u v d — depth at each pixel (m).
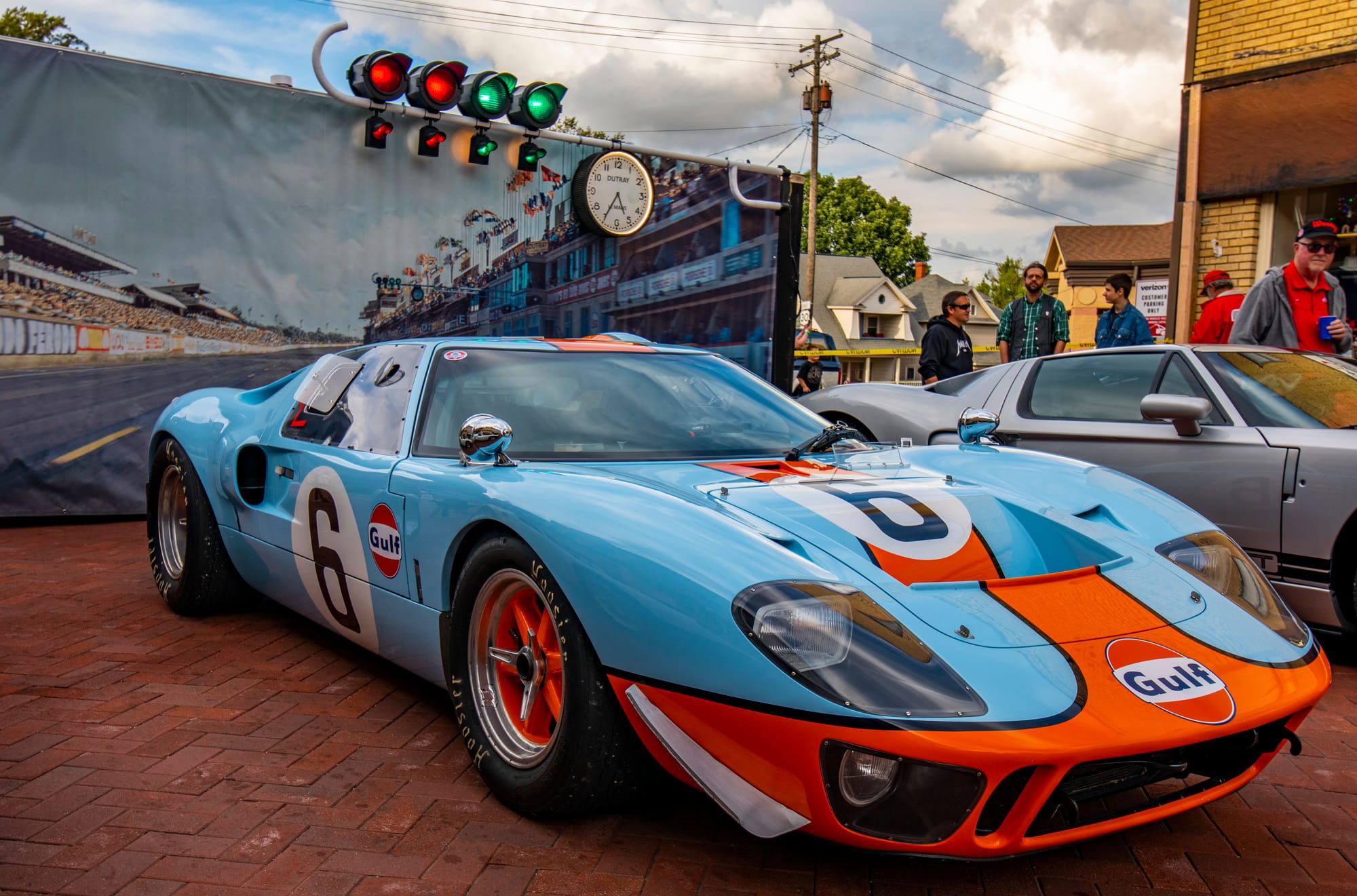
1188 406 3.80
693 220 8.13
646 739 1.97
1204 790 2.01
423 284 7.09
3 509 5.84
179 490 3.98
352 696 3.03
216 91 6.31
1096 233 41.78
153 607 4.05
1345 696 3.20
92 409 6.05
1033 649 1.83
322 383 3.35
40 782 2.40
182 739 2.68
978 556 2.10
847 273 54.06
